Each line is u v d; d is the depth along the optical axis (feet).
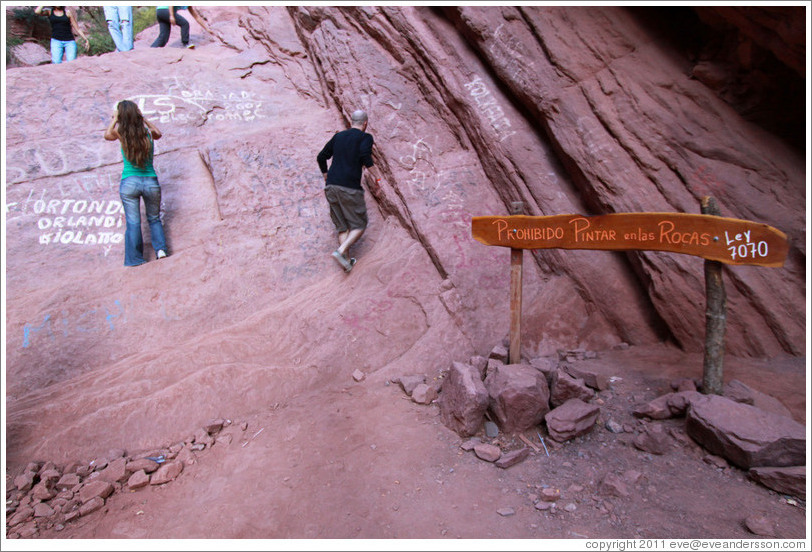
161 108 19.53
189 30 27.04
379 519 8.04
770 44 11.33
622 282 13.98
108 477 9.64
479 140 17.16
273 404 11.98
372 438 10.29
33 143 17.24
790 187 12.14
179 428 11.16
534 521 7.79
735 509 7.77
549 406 10.78
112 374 12.37
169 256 15.72
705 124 13.09
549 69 15.11
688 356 12.16
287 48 23.25
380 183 17.52
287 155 18.81
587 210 15.11
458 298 14.38
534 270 15.62
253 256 16.26
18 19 32.35
